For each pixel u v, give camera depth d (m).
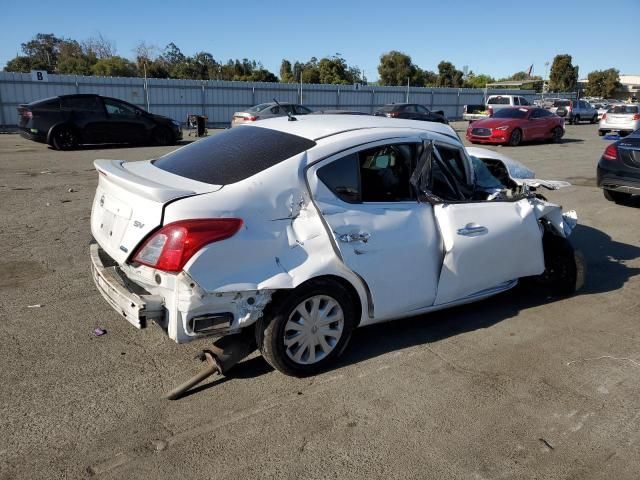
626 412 3.29
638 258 6.43
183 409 3.13
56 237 6.38
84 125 15.55
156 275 3.01
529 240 4.51
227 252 3.01
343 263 3.38
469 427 3.08
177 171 3.54
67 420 2.98
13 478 2.54
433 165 4.05
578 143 21.34
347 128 3.74
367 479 2.64
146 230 3.01
